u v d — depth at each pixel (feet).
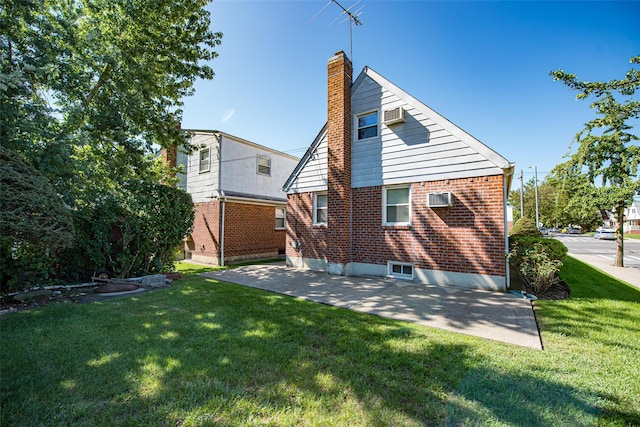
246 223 42.45
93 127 24.94
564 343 11.37
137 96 26.43
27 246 18.85
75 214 21.67
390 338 11.84
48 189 15.28
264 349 10.61
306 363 9.55
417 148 24.41
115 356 9.91
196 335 11.94
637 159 31.07
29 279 19.34
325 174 30.30
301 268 31.89
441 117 23.30
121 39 25.99
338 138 27.71
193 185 43.70
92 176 21.58
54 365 9.24
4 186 13.39
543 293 19.95
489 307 16.66
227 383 8.31
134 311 15.31
